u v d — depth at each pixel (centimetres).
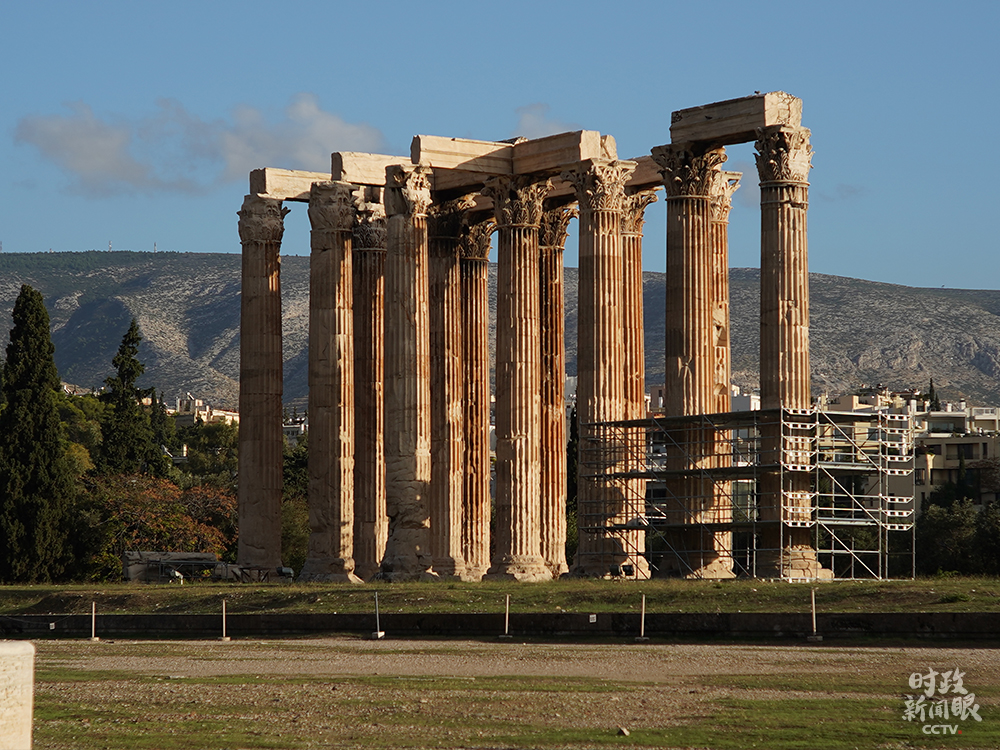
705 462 8606
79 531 14500
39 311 13700
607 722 4344
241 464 10431
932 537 15025
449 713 4556
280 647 6869
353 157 10331
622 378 9156
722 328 9200
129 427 17425
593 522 9062
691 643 6278
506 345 9400
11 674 2616
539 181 9569
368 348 10238
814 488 8956
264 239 10500
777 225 8350
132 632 7988
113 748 4094
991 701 4600
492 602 7588
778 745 3959
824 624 6147
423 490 9350
